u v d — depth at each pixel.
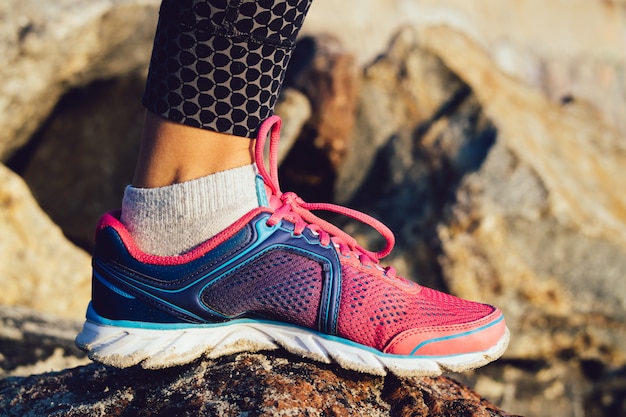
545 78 6.25
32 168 3.62
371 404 1.25
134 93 3.69
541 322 3.28
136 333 1.22
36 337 2.15
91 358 1.23
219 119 1.15
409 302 1.28
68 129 3.64
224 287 1.22
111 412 1.22
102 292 1.24
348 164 4.00
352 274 1.27
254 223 1.22
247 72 1.12
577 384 3.34
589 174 3.77
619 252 3.24
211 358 1.27
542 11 6.68
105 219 1.24
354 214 1.33
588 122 4.38
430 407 1.25
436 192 3.61
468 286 3.25
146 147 1.20
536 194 3.31
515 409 3.28
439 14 5.79
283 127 3.67
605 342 3.29
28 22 3.01
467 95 3.91
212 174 1.20
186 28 1.08
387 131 4.00
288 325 1.27
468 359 1.26
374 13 5.30
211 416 1.14
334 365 1.30
